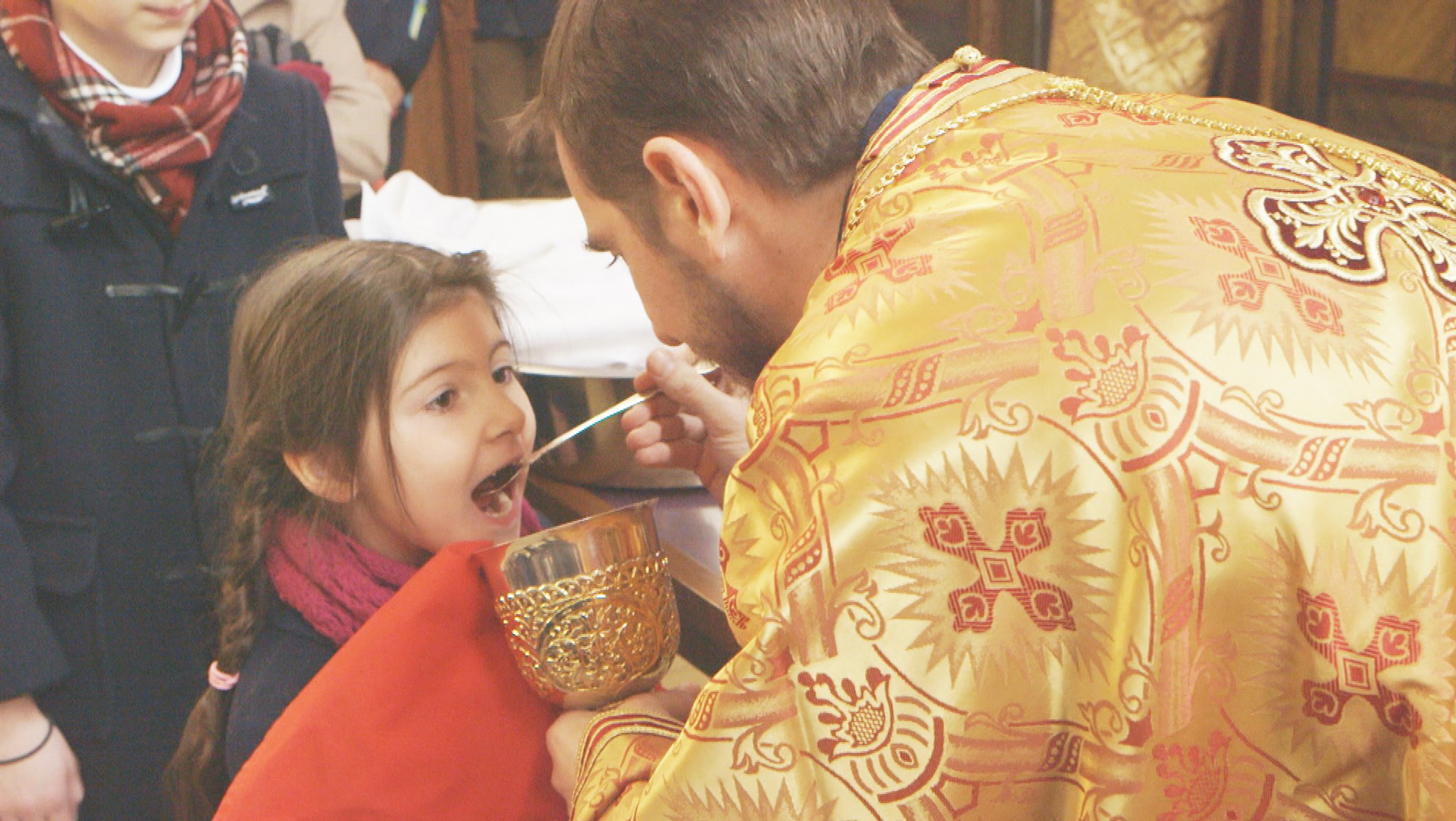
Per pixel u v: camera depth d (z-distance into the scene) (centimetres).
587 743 74
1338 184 66
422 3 267
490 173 295
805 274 77
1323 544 55
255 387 110
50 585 142
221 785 114
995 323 59
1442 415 57
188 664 150
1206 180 65
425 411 105
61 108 139
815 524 59
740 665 59
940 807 59
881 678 58
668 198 76
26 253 138
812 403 60
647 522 82
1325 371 57
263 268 155
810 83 73
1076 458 57
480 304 109
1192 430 56
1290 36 164
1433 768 55
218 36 152
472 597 88
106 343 144
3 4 137
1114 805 57
